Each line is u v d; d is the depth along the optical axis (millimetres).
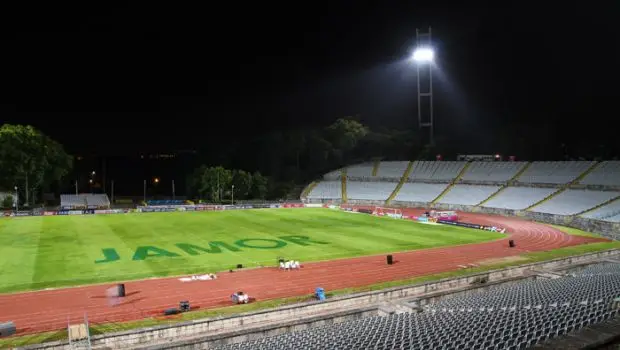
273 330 24609
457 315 21422
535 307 20688
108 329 25281
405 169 106000
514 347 14406
